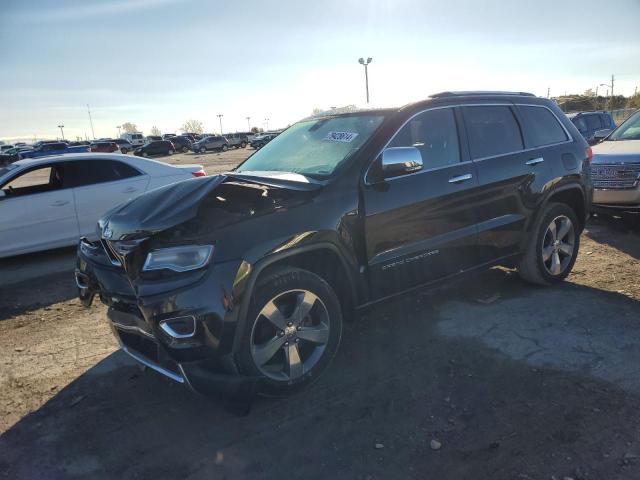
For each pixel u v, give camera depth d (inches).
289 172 150.3
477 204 164.6
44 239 291.4
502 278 210.5
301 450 111.3
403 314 179.9
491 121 177.3
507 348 150.3
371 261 140.8
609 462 101.0
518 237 181.9
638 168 274.5
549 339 153.9
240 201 130.0
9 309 213.2
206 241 113.4
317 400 130.0
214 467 107.7
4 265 291.3
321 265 138.9
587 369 136.1
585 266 224.8
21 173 290.5
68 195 296.0
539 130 192.1
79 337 179.5
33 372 153.9
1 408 134.5
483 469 101.7
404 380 136.6
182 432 120.4
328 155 149.6
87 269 140.3
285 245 121.6
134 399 136.0
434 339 159.2
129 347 134.8
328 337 132.8
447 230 157.8
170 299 111.0
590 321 165.0
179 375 118.0
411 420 119.1
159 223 116.2
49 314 205.2
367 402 127.6
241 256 115.5
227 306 112.3
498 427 114.3
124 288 126.0
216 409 129.2
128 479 105.6
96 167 308.3
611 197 283.3
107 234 126.8
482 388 130.3
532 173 180.7
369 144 144.5
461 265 164.9
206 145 2158.0
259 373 121.1
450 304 186.1
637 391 124.7
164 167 327.9
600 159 290.4
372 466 104.7
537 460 103.0
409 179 148.4
